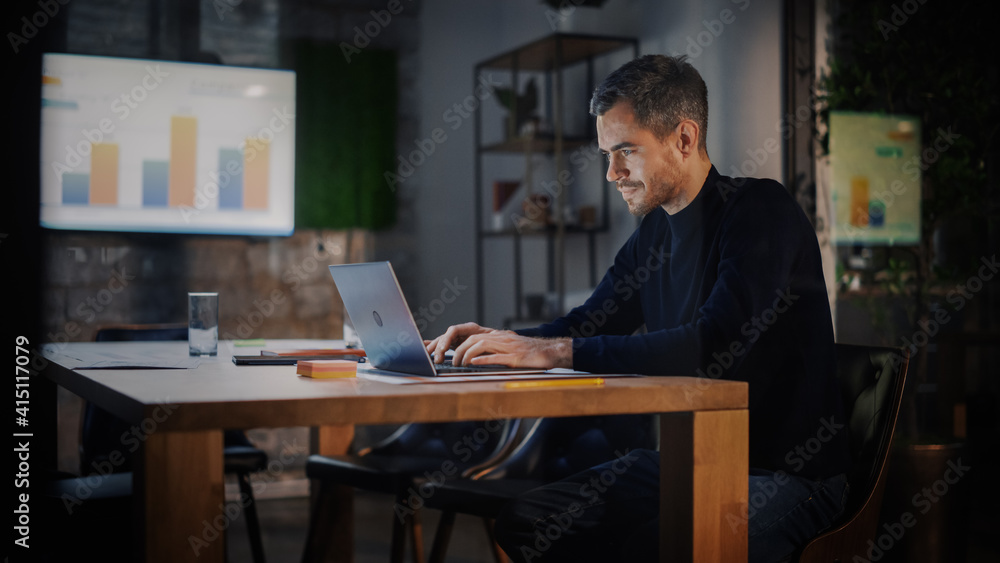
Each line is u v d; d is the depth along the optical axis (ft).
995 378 9.66
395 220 11.32
